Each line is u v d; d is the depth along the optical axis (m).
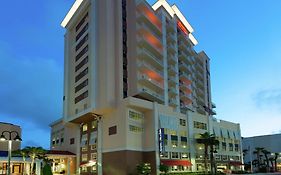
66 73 82.00
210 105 111.06
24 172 64.06
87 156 70.75
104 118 67.50
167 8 88.81
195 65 104.88
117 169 61.50
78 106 72.88
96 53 69.62
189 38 100.69
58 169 79.69
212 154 74.69
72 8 80.44
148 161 64.12
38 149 59.69
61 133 87.94
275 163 117.94
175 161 67.12
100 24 70.81
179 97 85.94
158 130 65.19
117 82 66.81
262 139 131.88
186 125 75.38
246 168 110.44
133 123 64.00
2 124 75.38
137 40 71.56
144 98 70.94
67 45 83.50
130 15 74.56
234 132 95.25
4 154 61.75
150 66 75.38
